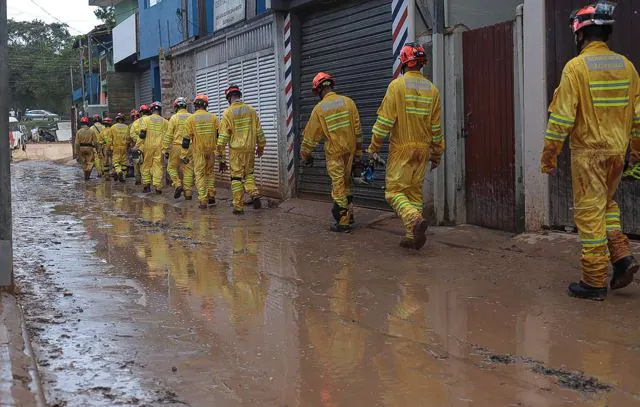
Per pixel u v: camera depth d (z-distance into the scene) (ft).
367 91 36.91
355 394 13.60
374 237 30.73
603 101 18.78
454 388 13.79
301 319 18.63
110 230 34.91
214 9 55.83
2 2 18.84
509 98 28.22
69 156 122.83
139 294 21.39
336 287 22.07
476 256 25.72
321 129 31.83
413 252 26.99
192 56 61.57
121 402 13.10
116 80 92.53
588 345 16.14
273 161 45.68
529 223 26.63
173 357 15.64
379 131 26.45
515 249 25.71
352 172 32.12
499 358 15.42
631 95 19.11
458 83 30.50
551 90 25.46
